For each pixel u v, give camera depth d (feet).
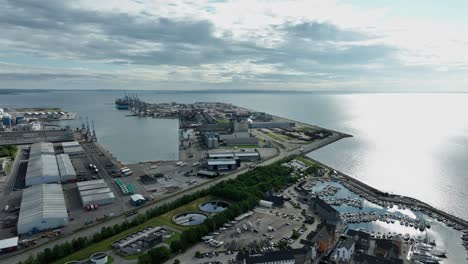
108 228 509.76
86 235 517.14
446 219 620.49
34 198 621.31
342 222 586.86
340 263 449.89
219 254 462.19
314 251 462.60
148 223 556.51
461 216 654.12
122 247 469.98
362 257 441.68
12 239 485.15
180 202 640.17
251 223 563.48
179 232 525.75
